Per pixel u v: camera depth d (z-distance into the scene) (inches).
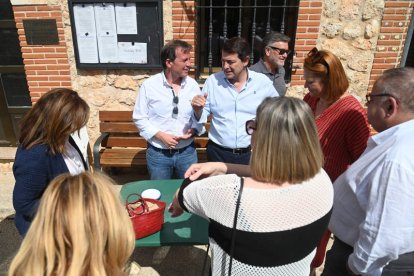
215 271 49.9
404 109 55.8
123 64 152.7
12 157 169.6
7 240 124.4
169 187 96.5
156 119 109.2
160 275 107.5
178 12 144.6
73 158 76.1
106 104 162.4
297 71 153.8
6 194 147.1
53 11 144.9
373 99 59.2
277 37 122.2
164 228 79.6
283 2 152.9
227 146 109.3
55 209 37.1
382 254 53.6
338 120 80.0
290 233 44.6
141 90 108.0
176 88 108.1
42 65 153.8
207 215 47.1
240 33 152.0
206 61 164.7
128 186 96.4
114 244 38.5
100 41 148.7
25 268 37.0
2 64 164.7
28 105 173.0
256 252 45.2
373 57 151.9
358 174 59.6
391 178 51.4
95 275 36.5
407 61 167.6
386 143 55.8
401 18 144.3
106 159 148.8
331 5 145.1
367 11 144.6
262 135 46.1
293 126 44.8
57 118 66.5
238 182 46.1
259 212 43.8
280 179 45.7
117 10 143.6
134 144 155.2
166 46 102.3
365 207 58.5
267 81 107.9
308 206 45.6
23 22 146.0
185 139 110.6
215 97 107.9
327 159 82.8
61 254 36.2
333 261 70.5
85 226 36.6
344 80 78.7
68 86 158.1
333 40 150.6
